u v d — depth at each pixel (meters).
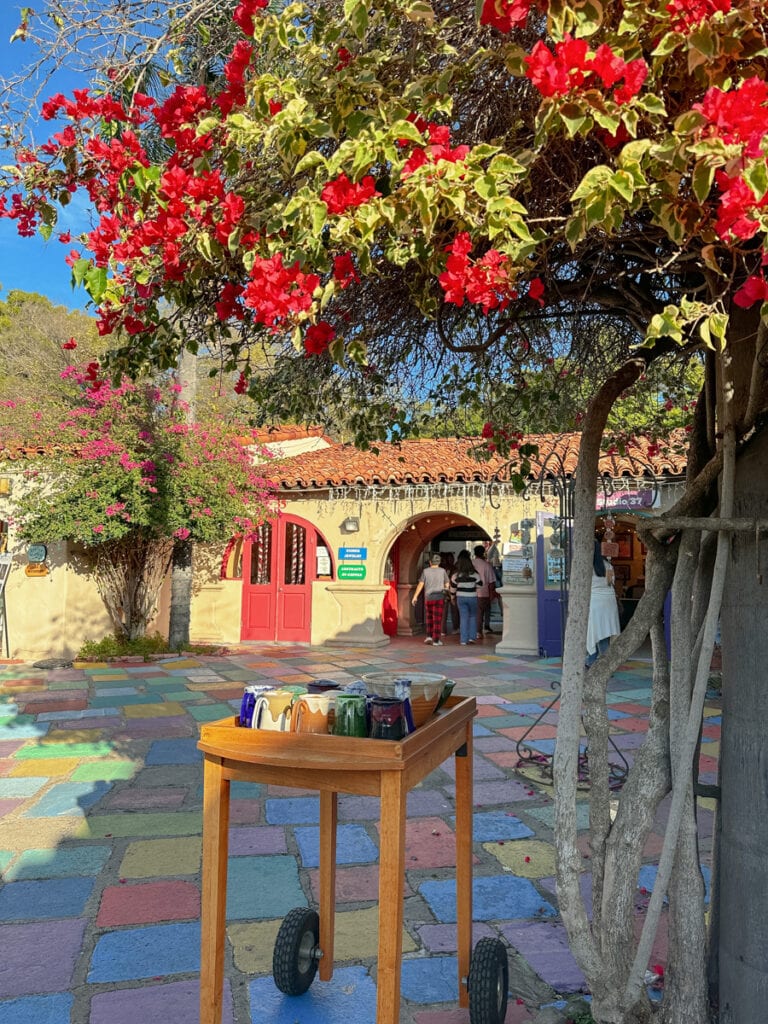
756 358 2.13
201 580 14.96
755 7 1.33
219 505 12.27
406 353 3.13
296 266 1.63
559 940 3.41
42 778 5.95
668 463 10.46
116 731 7.49
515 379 3.72
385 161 1.70
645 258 2.09
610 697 8.98
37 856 4.41
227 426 12.90
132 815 5.12
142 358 2.62
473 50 1.82
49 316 26.39
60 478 12.01
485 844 4.58
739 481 2.34
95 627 12.99
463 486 13.13
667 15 1.34
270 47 1.79
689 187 1.63
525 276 2.20
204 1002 2.32
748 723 2.30
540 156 1.84
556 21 1.33
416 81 1.69
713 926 2.50
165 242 1.92
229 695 9.27
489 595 14.48
